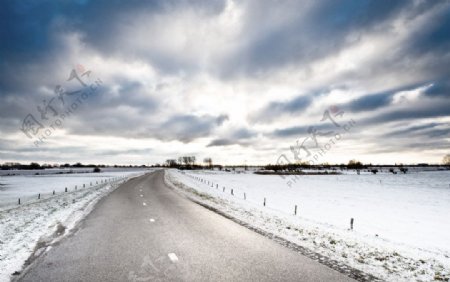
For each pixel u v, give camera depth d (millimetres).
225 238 9789
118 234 10266
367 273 6750
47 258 7480
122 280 6047
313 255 8031
